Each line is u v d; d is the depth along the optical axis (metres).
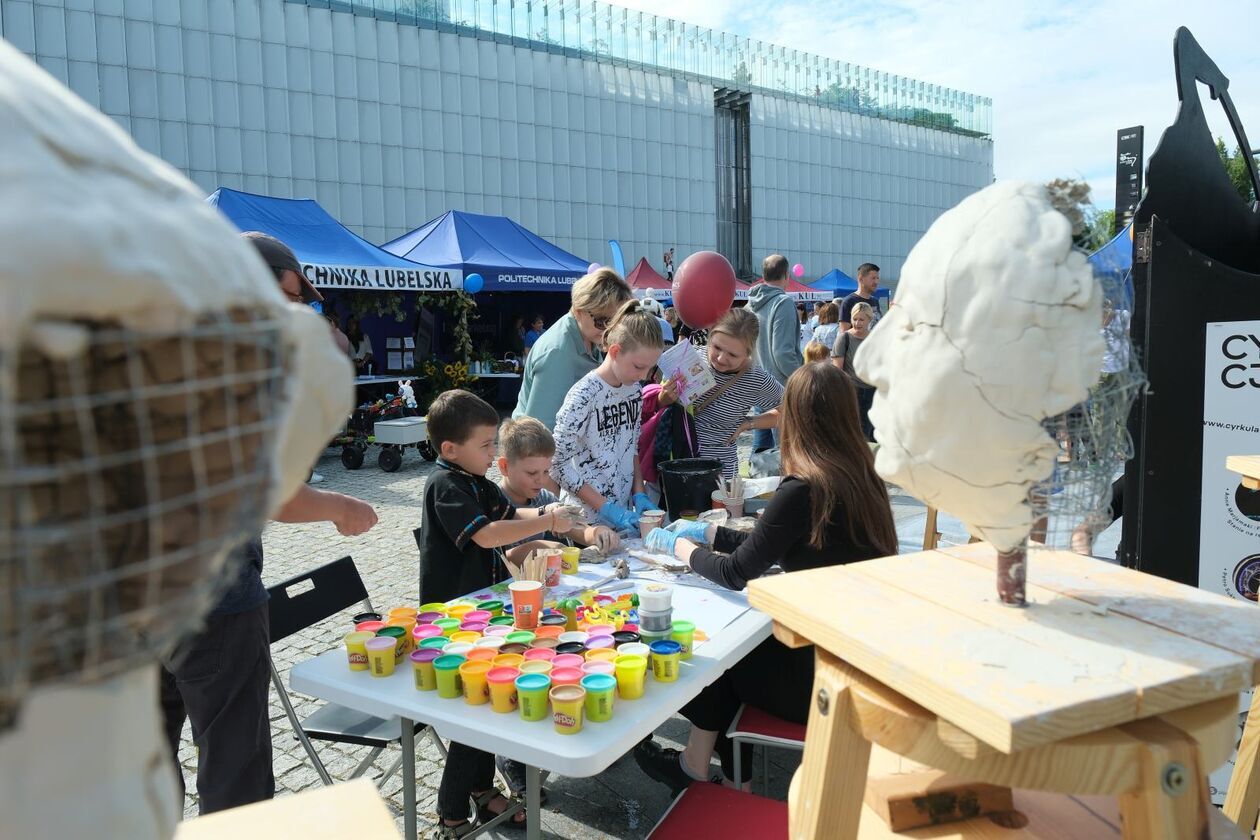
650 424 3.65
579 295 3.44
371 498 7.01
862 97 31.80
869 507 2.17
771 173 29.03
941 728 0.89
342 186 19.52
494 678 1.63
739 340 3.74
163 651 0.49
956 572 1.23
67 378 0.39
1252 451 1.90
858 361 1.06
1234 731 0.92
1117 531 3.68
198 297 0.41
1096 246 0.97
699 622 2.08
